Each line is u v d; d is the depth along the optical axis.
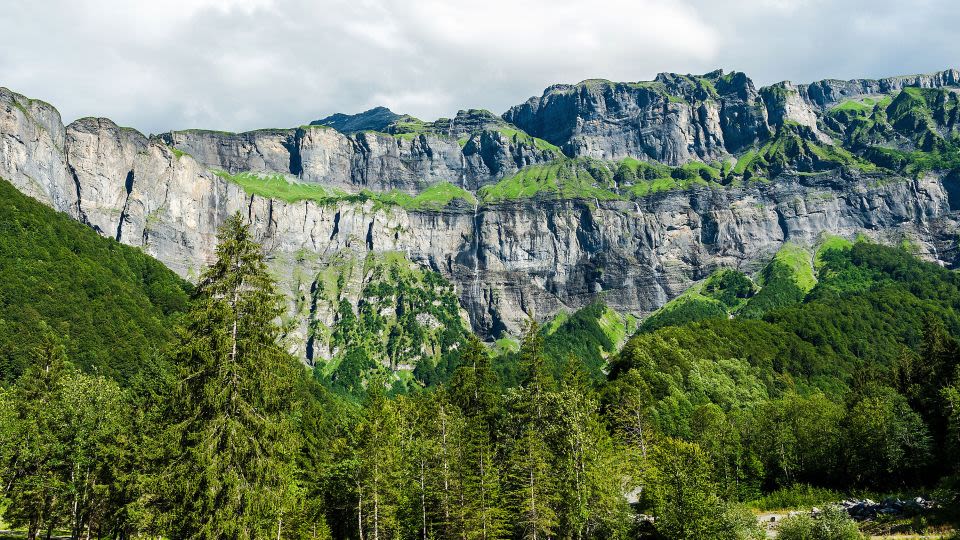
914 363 138.75
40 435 63.75
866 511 78.75
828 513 63.88
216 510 32.91
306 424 97.06
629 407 105.50
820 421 113.25
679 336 190.50
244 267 35.88
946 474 97.25
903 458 99.88
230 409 34.19
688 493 65.62
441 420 75.94
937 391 114.69
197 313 34.16
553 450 74.81
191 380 34.06
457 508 69.50
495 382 100.00
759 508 99.44
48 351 74.81
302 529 66.69
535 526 66.75
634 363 158.25
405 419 92.62
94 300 188.88
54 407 66.25
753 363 197.50
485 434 79.06
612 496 71.56
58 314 167.88
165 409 35.03
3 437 62.50
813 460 110.94
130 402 68.56
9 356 135.75
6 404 67.50
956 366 112.38
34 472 63.66
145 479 33.75
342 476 76.75
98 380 73.88
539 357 89.00
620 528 71.25
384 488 69.94
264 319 35.78
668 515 65.88
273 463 35.16
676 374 153.00
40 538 78.62
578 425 75.19
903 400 114.31
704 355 182.88
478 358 99.56
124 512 58.75
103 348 161.38
